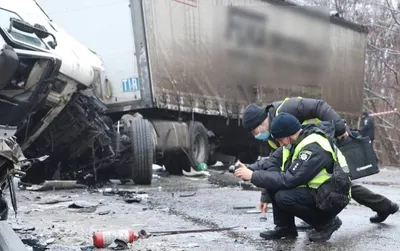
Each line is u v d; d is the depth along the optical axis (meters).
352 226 5.07
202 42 11.82
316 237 4.30
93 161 8.56
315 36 15.33
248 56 12.97
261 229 4.84
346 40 17.48
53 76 6.21
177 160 11.74
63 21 10.77
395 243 4.29
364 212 6.06
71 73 7.11
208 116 12.57
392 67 27.89
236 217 5.53
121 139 8.68
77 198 6.91
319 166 4.09
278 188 4.20
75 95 7.57
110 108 10.44
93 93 8.16
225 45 12.45
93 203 6.38
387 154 27.66
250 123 4.61
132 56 10.30
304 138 4.20
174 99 10.90
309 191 4.19
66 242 4.11
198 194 7.72
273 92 13.77
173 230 4.72
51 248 3.90
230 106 12.66
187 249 3.94
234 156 15.77
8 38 5.76
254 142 15.43
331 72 16.34
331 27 16.30
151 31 10.35
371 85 27.86
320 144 4.14
